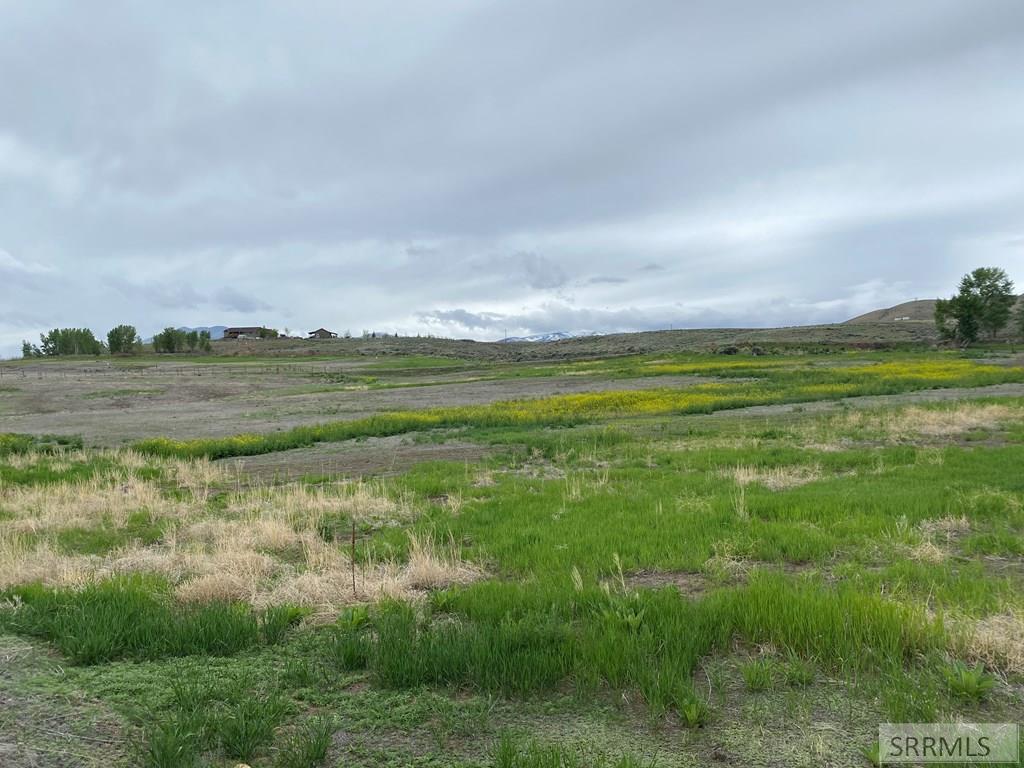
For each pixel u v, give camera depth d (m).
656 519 8.45
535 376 51.62
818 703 3.66
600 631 4.50
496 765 3.12
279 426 26.92
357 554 7.38
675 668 3.93
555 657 4.10
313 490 12.27
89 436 25.59
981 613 4.89
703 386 34.25
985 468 11.50
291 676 4.10
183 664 4.33
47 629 4.86
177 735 3.31
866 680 3.87
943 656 4.10
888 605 4.60
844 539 7.20
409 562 6.96
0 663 4.27
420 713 3.64
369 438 22.45
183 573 6.86
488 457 16.50
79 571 6.67
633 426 21.69
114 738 3.39
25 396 45.25
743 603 4.79
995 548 6.80
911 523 7.84
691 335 128.88
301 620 5.21
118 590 5.80
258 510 10.31
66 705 3.71
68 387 51.19
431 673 4.07
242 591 5.97
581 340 142.50
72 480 14.71
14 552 7.45
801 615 4.46
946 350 70.94
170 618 4.95
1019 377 33.81
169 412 34.62
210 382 55.81
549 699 3.81
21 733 3.38
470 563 6.86
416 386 46.50
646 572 6.49
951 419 18.78
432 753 3.27
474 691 3.93
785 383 35.03
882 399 27.61
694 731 3.41
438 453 18.09
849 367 43.97
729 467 12.97
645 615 4.75
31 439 23.36
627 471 13.09
